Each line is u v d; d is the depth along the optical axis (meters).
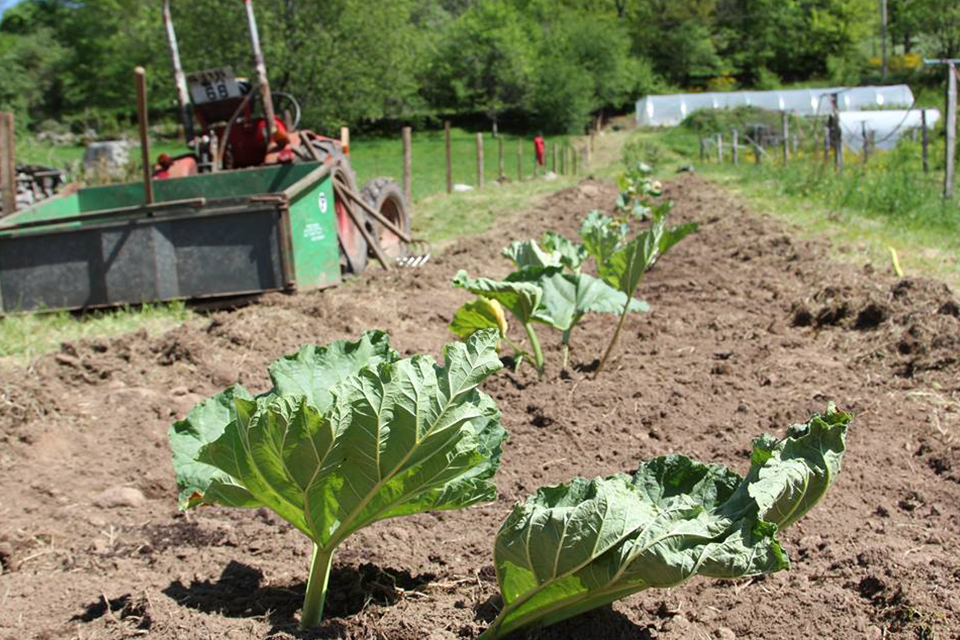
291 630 2.71
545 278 5.30
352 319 7.09
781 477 2.39
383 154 46.62
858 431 4.53
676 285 8.51
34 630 2.87
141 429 4.89
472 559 3.29
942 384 5.15
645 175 16.86
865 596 2.95
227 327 6.57
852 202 13.41
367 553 3.34
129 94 63.47
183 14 33.09
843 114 33.19
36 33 72.31
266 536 3.63
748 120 49.97
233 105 9.86
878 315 6.37
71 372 5.61
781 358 5.92
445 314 7.60
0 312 7.64
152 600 3.00
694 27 81.69
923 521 3.55
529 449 4.40
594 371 5.63
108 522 3.87
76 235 7.70
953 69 12.69
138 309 7.74
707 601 2.95
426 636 2.70
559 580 2.42
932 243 9.91
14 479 4.24
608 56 69.06
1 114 10.54
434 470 2.51
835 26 84.25
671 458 2.64
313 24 34.09
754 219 12.55
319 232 8.22
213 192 9.20
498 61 63.50
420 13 81.69
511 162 40.47
